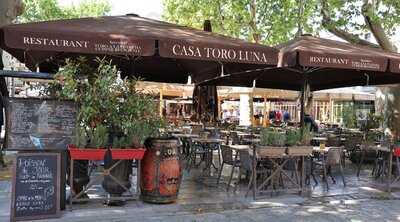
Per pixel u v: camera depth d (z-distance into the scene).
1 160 9.83
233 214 6.47
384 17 12.88
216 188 8.21
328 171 9.72
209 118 13.95
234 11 17.55
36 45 5.94
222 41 7.09
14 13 10.44
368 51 8.59
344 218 6.41
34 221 5.79
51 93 6.36
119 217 6.11
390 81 10.81
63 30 6.14
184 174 9.82
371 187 8.68
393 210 6.93
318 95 21.27
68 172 6.66
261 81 13.23
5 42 5.86
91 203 6.68
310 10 16.05
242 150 7.75
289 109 31.84
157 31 6.95
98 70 6.68
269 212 6.63
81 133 6.23
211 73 10.29
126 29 6.75
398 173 8.93
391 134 12.39
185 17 19.95
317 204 7.20
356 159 11.88
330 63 7.70
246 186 8.45
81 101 6.36
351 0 13.84
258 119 24.28
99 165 6.85
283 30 16.94
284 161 7.56
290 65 7.72
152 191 6.75
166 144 6.79
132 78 7.41
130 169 6.79
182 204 6.89
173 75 11.89
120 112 6.64
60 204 6.20
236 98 25.38
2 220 5.81
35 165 5.91
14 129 5.95
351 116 19.52
